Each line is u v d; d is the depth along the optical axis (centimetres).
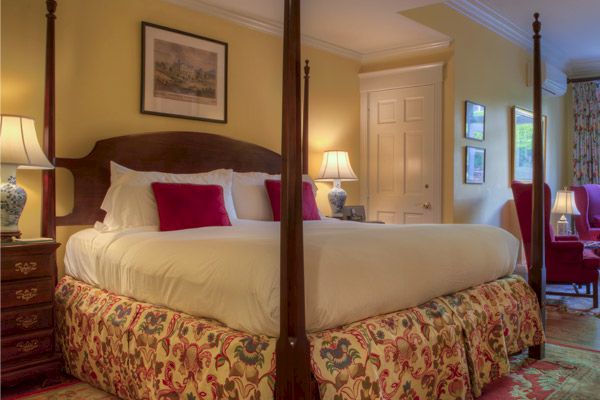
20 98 291
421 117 499
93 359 244
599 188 652
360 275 191
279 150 448
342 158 469
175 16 369
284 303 155
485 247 269
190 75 376
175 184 304
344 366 168
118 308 235
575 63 743
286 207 156
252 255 188
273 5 389
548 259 421
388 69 518
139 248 240
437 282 226
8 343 240
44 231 283
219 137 383
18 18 290
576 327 357
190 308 202
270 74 439
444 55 484
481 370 236
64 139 310
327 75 500
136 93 346
